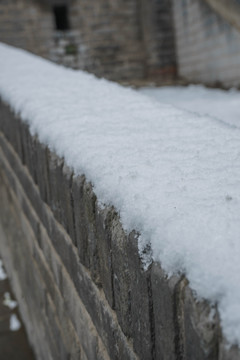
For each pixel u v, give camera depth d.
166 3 10.38
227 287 0.65
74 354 1.94
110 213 1.09
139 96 2.13
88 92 2.29
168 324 0.82
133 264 0.95
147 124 1.56
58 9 10.91
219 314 0.65
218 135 1.37
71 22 10.80
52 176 1.68
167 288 0.79
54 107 1.98
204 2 8.08
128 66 11.08
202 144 1.28
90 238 1.30
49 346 2.83
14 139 2.67
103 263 1.21
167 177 1.03
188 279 0.73
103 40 10.97
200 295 0.69
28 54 4.84
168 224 0.82
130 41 11.07
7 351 4.18
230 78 7.36
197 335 0.70
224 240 0.73
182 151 1.22
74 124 1.64
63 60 10.80
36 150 1.93
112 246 1.08
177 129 1.48
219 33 7.63
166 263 0.79
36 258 2.71
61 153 1.53
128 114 1.75
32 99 2.24
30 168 2.23
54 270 2.13
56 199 1.69
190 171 1.06
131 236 0.94
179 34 10.00
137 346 1.04
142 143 1.33
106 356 1.41
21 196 2.98
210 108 4.54
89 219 1.27
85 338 1.67
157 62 10.67
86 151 1.33
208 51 8.27
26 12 10.51
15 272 4.51
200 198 0.90
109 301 1.21
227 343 0.62
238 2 6.60
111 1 10.90
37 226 2.43
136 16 11.04
